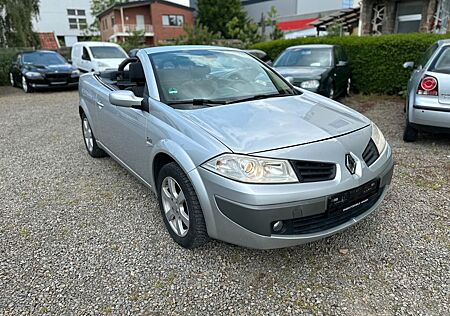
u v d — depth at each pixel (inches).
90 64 493.7
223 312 83.0
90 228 120.6
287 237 87.1
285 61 329.1
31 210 134.3
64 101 398.0
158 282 93.4
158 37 1493.6
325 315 81.2
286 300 86.1
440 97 177.0
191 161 94.2
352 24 728.3
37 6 757.3
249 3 1875.0
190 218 99.3
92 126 176.9
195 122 101.0
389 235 111.0
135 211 131.6
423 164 167.8
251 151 87.1
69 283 93.7
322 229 91.4
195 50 144.2
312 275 94.5
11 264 101.9
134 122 125.1
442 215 121.6
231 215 87.7
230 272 96.5
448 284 89.4
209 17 1558.8
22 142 229.0
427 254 101.3
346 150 94.0
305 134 94.6
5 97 445.7
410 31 546.9
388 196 136.3
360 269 96.2
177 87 121.4
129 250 107.5
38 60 500.7
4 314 83.4
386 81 357.7
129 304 86.0
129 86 149.3
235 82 131.0
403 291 87.7
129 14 1454.2
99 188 152.9
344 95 361.1
